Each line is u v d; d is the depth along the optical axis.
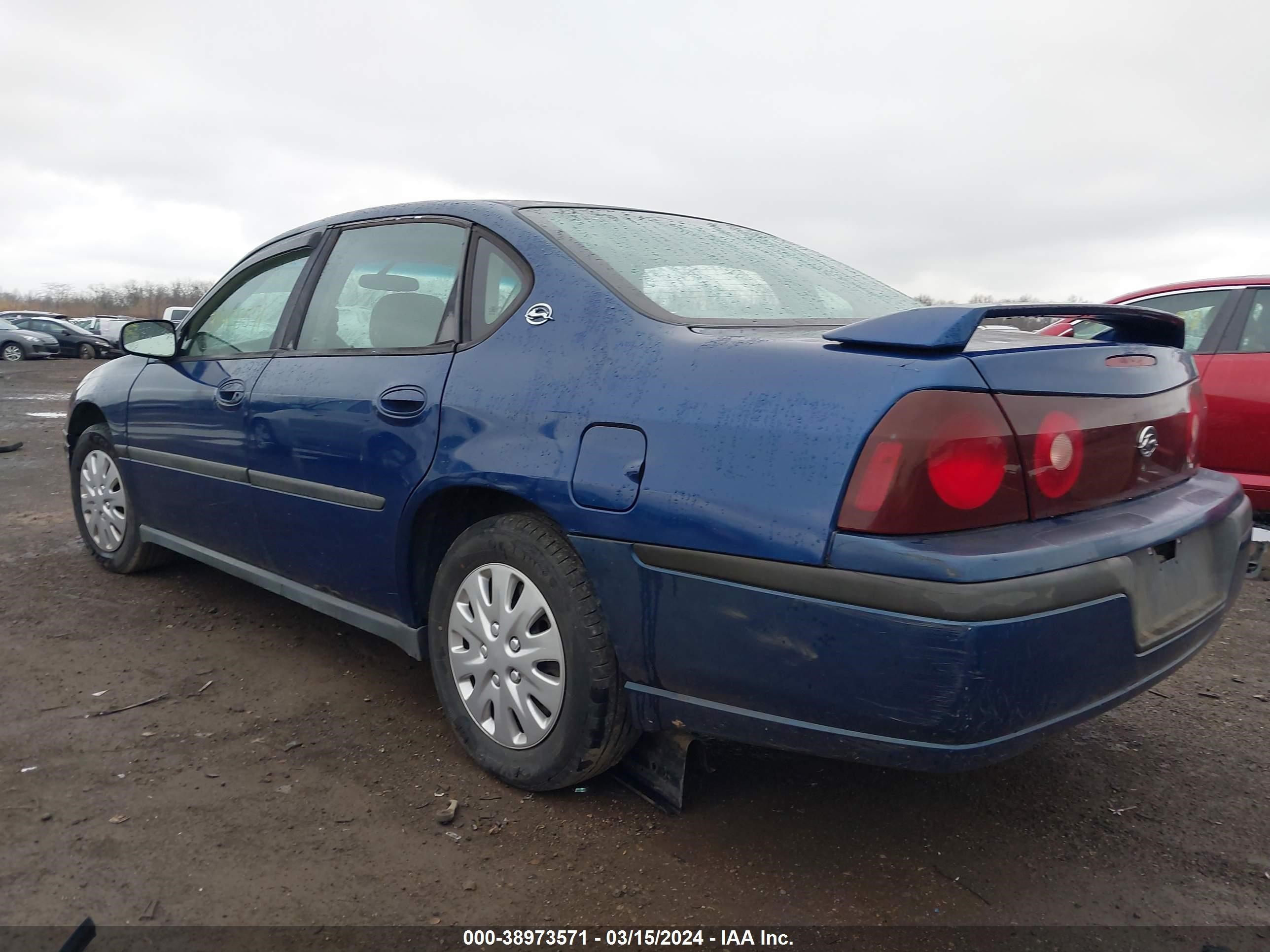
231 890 2.02
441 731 2.84
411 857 2.17
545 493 2.21
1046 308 1.99
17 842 2.17
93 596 4.04
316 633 3.68
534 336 2.40
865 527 1.75
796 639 1.84
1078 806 2.48
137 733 2.77
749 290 2.60
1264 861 2.24
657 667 2.08
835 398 1.83
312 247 3.33
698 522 1.94
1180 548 2.18
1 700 2.96
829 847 2.26
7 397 15.45
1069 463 1.92
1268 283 5.14
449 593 2.58
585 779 2.38
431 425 2.52
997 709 1.73
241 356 3.40
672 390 2.06
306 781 2.51
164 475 3.78
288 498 3.05
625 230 2.80
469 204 2.85
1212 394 5.18
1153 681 2.05
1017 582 1.72
